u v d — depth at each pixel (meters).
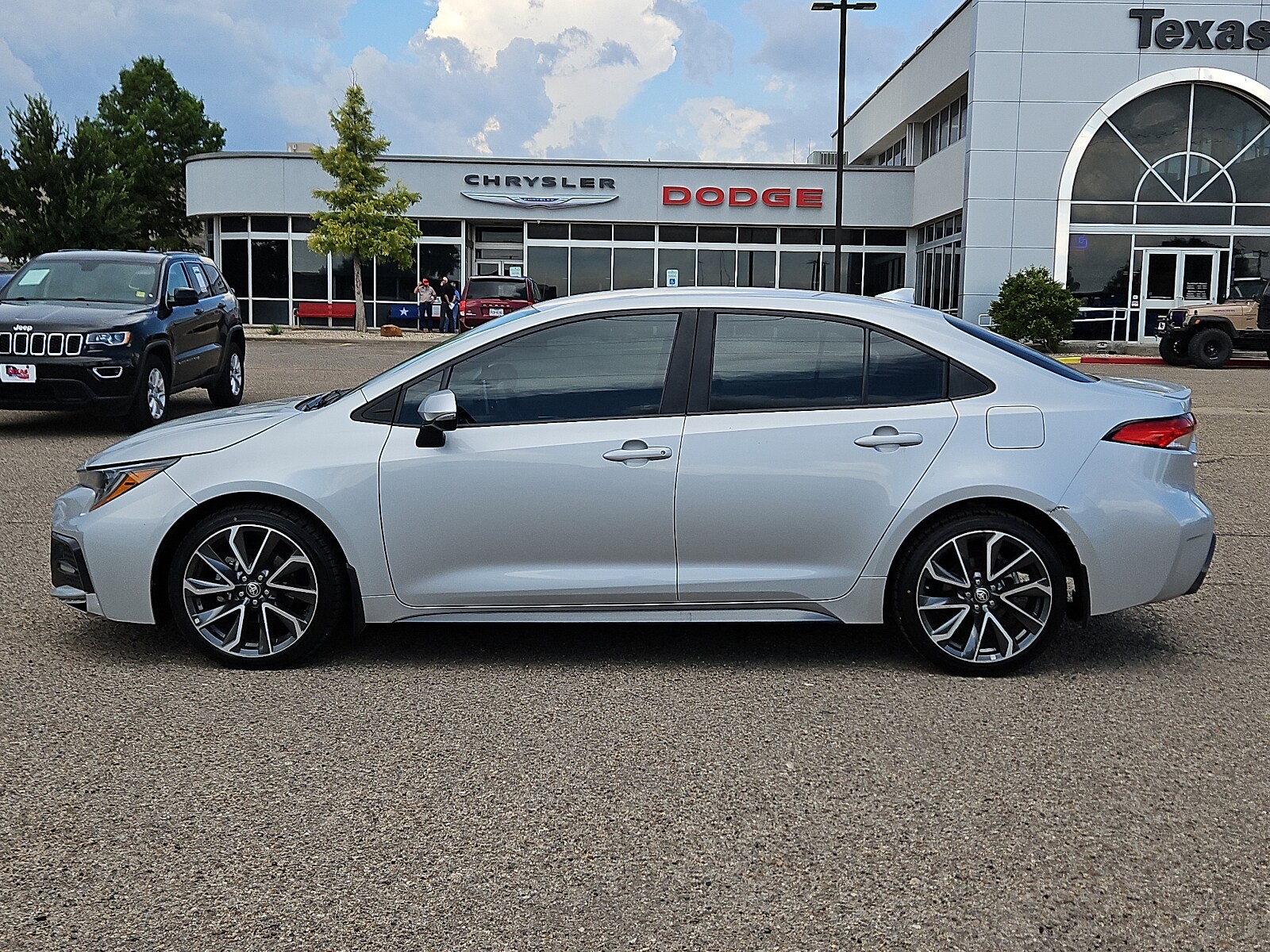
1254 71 30.06
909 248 38.16
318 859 3.13
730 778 3.68
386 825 3.34
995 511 4.66
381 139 35.03
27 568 6.42
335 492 4.59
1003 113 30.50
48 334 10.91
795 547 4.65
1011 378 4.70
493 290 30.34
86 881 3.00
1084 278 31.14
